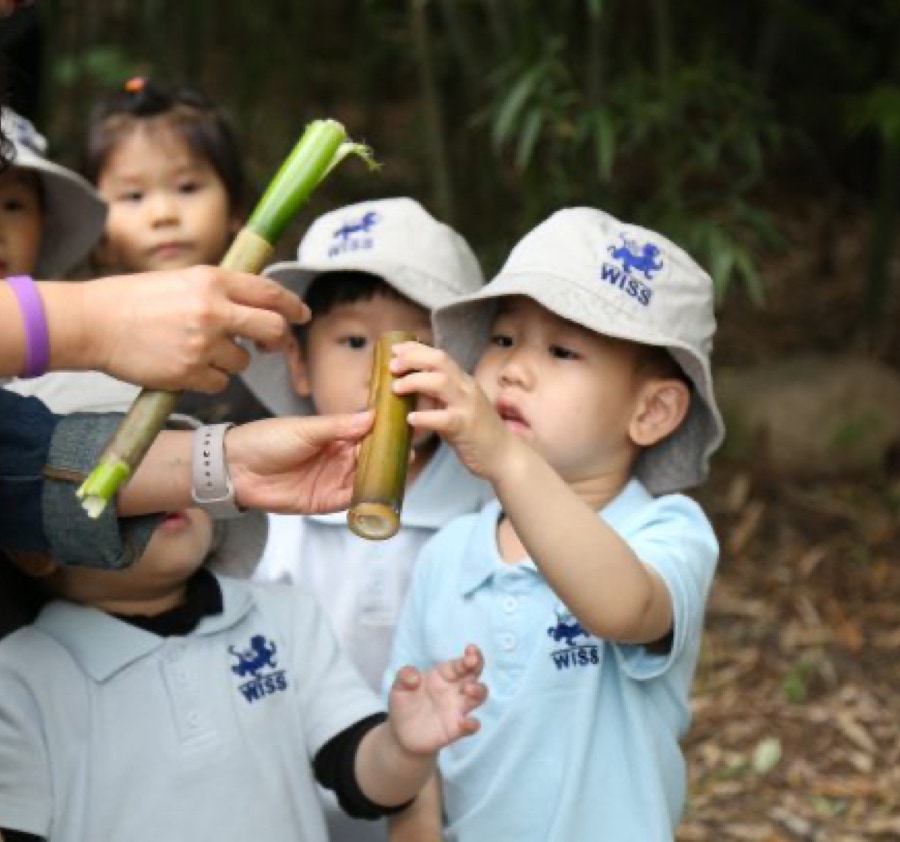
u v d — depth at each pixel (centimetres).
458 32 327
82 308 107
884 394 366
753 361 398
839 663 296
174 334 106
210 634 150
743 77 341
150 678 145
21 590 154
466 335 169
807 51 461
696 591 148
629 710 150
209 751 144
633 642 143
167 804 142
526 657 152
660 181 353
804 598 318
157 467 124
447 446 186
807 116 477
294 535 188
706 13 439
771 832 247
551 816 149
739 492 355
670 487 170
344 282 183
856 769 265
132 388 164
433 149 323
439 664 150
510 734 151
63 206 197
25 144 187
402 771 145
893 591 320
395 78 502
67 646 146
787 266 453
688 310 156
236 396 206
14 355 106
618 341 155
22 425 128
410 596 167
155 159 220
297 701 155
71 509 123
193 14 391
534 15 302
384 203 190
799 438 357
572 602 137
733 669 295
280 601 159
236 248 113
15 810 136
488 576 157
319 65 495
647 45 418
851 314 423
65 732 142
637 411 159
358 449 124
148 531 128
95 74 405
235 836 144
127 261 222
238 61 445
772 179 495
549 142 305
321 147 115
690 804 255
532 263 155
